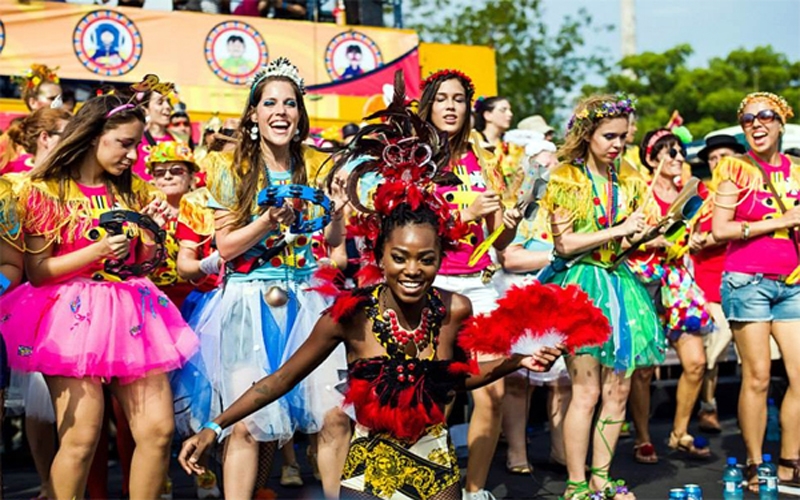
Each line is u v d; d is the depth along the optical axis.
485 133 7.39
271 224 3.97
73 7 8.66
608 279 4.97
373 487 3.23
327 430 4.20
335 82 9.59
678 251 6.05
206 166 4.25
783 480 5.38
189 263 4.45
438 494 3.27
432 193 3.29
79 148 4.08
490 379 3.31
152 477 4.03
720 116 19.59
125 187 4.30
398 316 3.26
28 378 4.34
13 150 5.68
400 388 3.19
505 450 6.55
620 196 5.07
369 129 3.50
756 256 5.29
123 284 4.09
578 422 4.95
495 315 3.21
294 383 3.29
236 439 4.04
